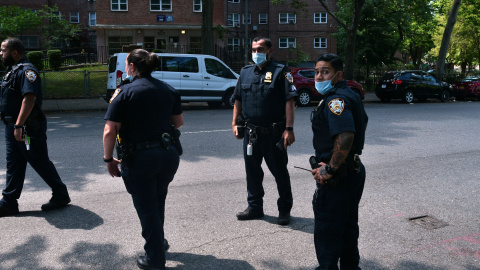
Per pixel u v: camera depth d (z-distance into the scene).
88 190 5.37
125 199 5.05
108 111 3.07
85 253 3.66
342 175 2.77
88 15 37.25
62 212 4.62
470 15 34.41
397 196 5.26
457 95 20.97
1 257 3.57
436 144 8.42
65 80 20.61
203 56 14.92
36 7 34.75
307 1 38.22
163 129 3.21
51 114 13.34
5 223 4.30
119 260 3.54
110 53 32.06
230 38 38.81
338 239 2.86
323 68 2.81
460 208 4.86
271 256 3.64
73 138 8.76
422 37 38.00
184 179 5.91
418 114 13.23
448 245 3.89
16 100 4.27
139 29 32.12
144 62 3.18
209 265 3.47
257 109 4.19
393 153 7.62
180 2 32.56
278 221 4.34
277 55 38.97
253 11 38.75
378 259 3.61
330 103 2.73
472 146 8.25
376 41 27.84
